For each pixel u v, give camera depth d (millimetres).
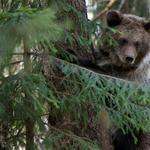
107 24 9648
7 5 7203
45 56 6211
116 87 6109
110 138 8547
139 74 9961
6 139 5918
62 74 7582
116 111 6383
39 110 5598
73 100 6383
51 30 5164
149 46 9562
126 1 16422
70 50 8062
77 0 8555
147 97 5891
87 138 7523
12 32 5359
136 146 9773
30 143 6012
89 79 6078
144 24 9500
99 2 16438
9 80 5250
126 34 9133
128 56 8750
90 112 7781
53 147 7512
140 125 6359
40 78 5219
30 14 4812
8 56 6461
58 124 7812
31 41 5559
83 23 6883
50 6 6613
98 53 10094
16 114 5621
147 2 16047
